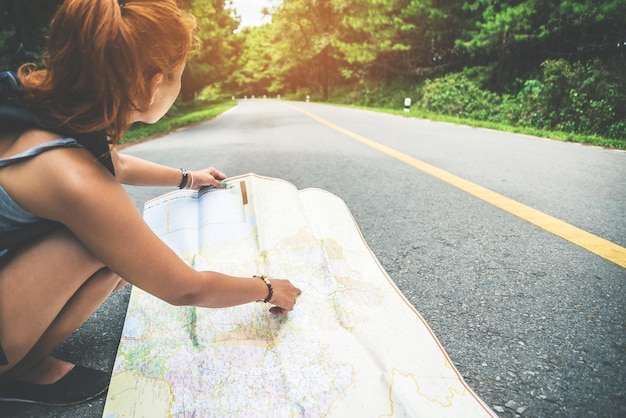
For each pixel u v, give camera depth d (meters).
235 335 1.12
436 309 1.37
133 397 0.93
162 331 1.15
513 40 11.53
